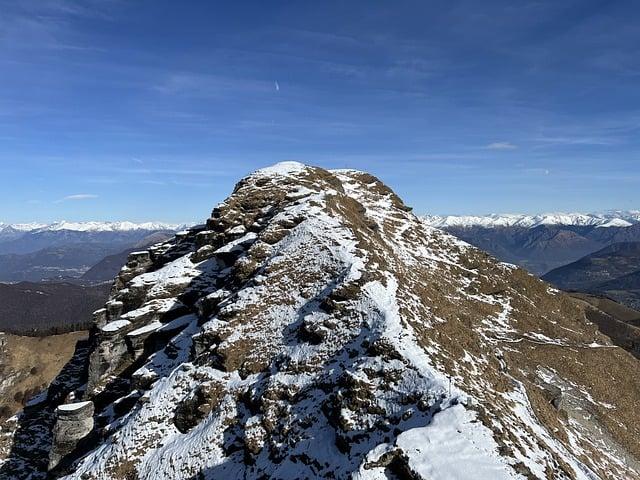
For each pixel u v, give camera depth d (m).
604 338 85.38
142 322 74.50
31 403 81.69
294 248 66.00
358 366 43.03
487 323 76.12
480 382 44.06
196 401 50.84
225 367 53.03
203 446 46.00
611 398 65.06
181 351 63.91
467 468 29.48
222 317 58.69
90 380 70.81
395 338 44.22
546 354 70.44
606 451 52.47
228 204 92.50
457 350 48.22
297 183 97.00
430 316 52.97
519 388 49.59
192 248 93.94
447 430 32.69
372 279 54.78
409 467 29.89
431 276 81.44
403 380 40.19
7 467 70.31
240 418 47.47
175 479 44.12
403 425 36.06
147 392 56.62
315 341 49.97
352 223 75.69
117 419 59.59
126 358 72.19
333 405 41.53
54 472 60.94
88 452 57.06
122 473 47.25
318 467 37.34
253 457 42.66
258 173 102.81
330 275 58.44
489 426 33.75
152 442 49.59
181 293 78.69
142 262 97.25
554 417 51.12
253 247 70.75
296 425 42.62
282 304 57.97
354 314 50.38
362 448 36.41
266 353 52.78
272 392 46.66
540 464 32.78
